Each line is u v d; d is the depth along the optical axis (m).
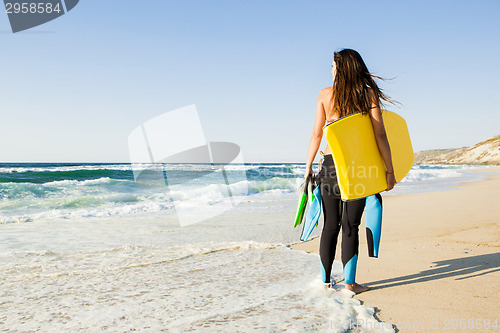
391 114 2.54
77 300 2.25
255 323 1.80
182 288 2.50
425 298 2.16
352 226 2.33
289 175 20.80
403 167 2.49
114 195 10.18
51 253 3.71
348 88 2.21
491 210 6.23
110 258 3.48
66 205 8.53
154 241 4.40
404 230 4.69
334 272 2.83
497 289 2.28
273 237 4.66
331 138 2.20
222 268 3.10
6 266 3.17
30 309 2.09
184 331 1.71
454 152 103.56
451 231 4.48
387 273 2.75
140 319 1.89
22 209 7.88
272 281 2.66
